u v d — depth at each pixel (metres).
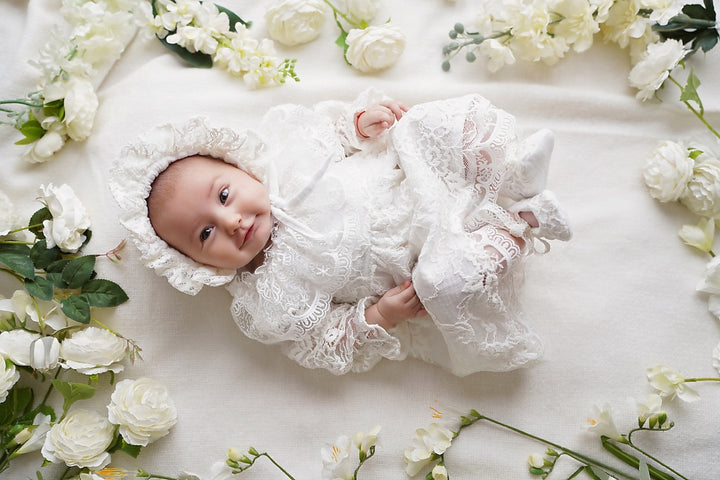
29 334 1.62
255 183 1.56
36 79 1.77
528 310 1.74
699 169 1.69
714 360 1.69
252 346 1.74
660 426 1.56
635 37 1.76
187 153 1.56
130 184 1.53
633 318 1.73
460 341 1.52
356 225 1.54
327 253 1.52
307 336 1.58
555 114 1.81
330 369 1.61
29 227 1.65
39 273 1.70
